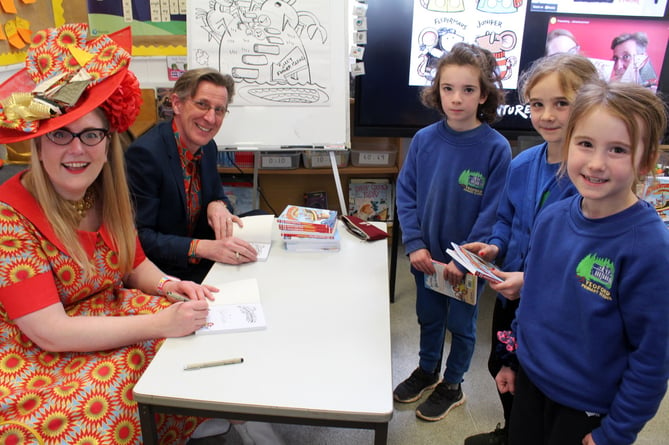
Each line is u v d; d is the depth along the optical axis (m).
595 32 2.37
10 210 1.03
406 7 2.36
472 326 1.66
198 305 1.08
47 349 1.06
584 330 0.93
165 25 2.98
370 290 1.25
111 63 1.08
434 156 1.61
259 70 2.21
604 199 0.88
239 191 3.13
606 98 0.83
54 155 1.03
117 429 1.03
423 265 1.61
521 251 1.31
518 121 2.50
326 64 2.21
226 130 2.23
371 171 2.94
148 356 1.14
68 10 2.83
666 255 0.82
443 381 1.79
